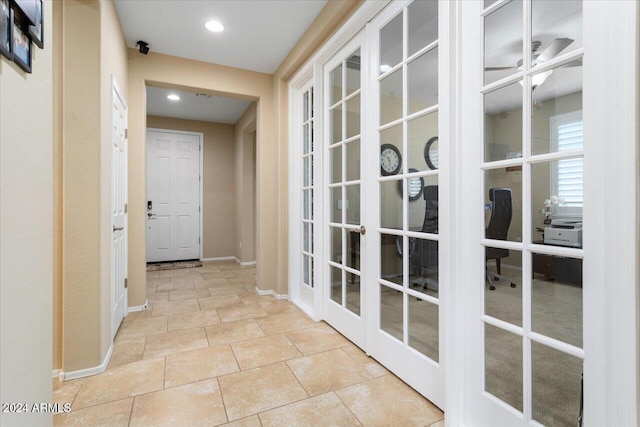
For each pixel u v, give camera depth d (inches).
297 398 67.0
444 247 61.9
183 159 226.7
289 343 93.8
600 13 40.0
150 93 174.7
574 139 43.2
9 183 33.8
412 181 71.9
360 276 90.5
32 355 39.1
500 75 52.9
